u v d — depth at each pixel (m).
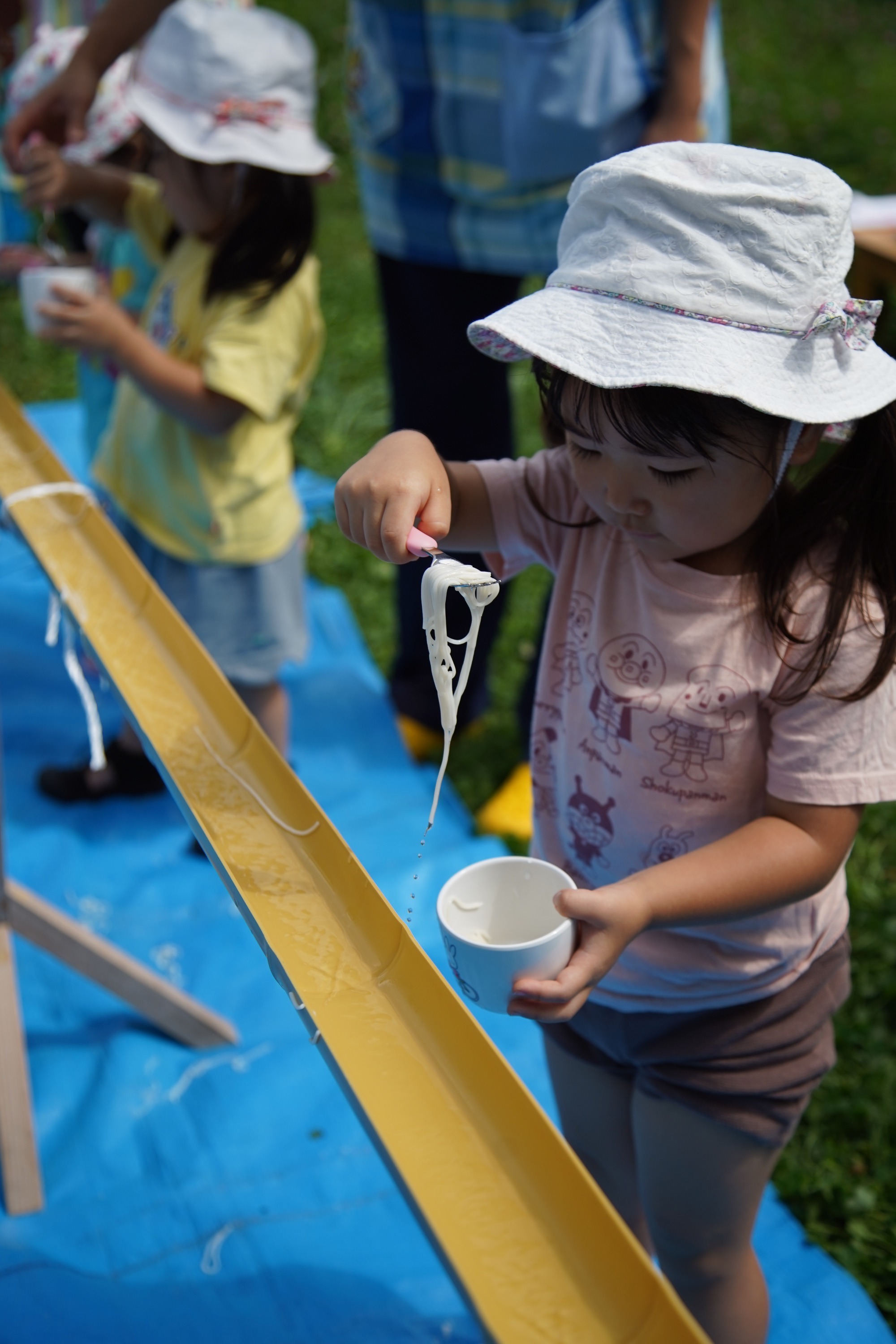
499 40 2.39
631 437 1.13
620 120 2.47
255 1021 2.39
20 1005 2.39
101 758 1.68
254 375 2.44
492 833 2.93
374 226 2.77
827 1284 1.93
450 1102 0.94
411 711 3.22
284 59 2.47
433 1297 1.86
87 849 2.85
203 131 2.39
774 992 1.43
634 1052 1.49
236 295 2.45
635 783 1.39
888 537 1.23
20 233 4.38
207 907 2.71
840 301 1.11
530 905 1.29
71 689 3.35
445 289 2.72
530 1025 2.41
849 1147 2.23
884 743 1.25
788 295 1.10
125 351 2.36
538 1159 0.87
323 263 6.21
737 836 1.27
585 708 1.43
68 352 5.35
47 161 2.69
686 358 1.08
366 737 3.21
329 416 4.85
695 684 1.33
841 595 1.23
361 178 2.78
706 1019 1.44
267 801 1.28
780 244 1.09
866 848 2.93
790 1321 1.87
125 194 2.81
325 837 1.19
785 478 1.30
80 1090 2.23
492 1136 0.91
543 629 2.64
